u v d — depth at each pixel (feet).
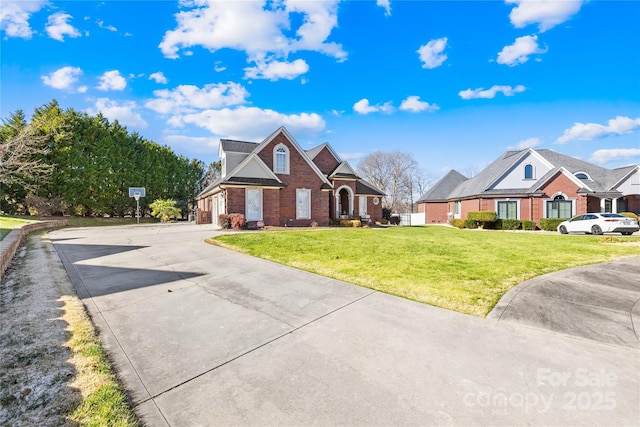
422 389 9.15
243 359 11.08
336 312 15.61
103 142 108.27
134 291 19.13
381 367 10.43
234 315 15.33
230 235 43.04
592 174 85.81
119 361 10.93
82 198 99.96
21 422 7.47
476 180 102.32
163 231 58.39
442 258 28.53
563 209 78.07
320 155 84.74
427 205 122.62
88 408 8.11
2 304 16.07
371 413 8.09
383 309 15.96
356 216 82.74
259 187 64.18
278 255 29.43
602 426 7.53
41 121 69.67
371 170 190.29
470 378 9.71
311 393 9.02
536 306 16.20
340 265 25.27
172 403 8.61
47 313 14.84
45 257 29.50
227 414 8.13
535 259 28.60
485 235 55.77
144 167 127.65
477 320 14.52
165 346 12.10
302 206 72.64
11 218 71.20
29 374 9.59
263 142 68.49
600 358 11.03
